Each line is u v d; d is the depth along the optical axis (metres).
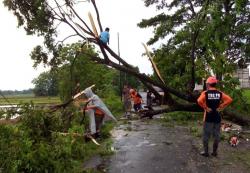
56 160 7.08
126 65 13.09
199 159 8.44
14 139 6.94
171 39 18.27
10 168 6.25
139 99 18.97
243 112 14.10
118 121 16.23
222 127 12.49
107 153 9.02
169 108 13.92
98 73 20.17
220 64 13.98
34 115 8.85
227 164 7.99
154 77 17.06
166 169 7.60
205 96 8.43
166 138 11.29
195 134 11.75
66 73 18.05
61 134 8.84
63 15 12.42
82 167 7.83
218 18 13.77
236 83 14.09
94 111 10.91
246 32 17.56
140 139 11.16
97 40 12.32
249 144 10.11
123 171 7.50
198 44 15.52
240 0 14.70
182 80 15.57
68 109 10.98
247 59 18.61
